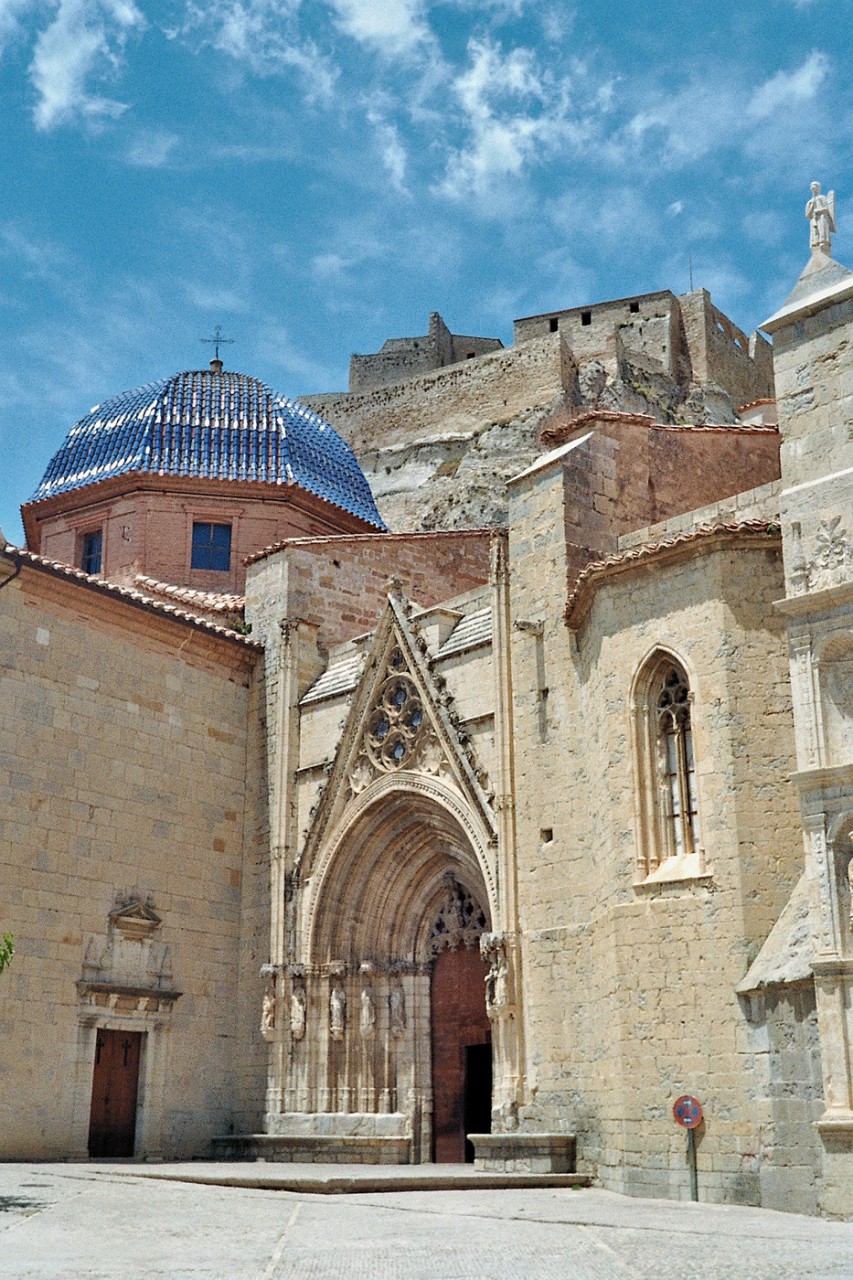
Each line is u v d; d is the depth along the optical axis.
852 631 22.11
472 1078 33.56
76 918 32.88
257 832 37.47
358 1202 22.14
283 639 38.12
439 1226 18.16
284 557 39.00
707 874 24.70
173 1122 34.34
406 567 41.41
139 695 35.56
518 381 84.00
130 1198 21.69
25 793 32.22
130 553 45.50
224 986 36.38
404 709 34.31
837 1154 20.23
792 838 24.55
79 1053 32.34
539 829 29.92
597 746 28.02
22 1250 15.21
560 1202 22.56
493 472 79.12
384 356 96.62
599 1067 26.91
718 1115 23.42
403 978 34.84
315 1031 34.78
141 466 46.06
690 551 26.27
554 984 28.75
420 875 35.03
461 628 34.28
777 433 35.47
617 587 27.50
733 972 23.88
